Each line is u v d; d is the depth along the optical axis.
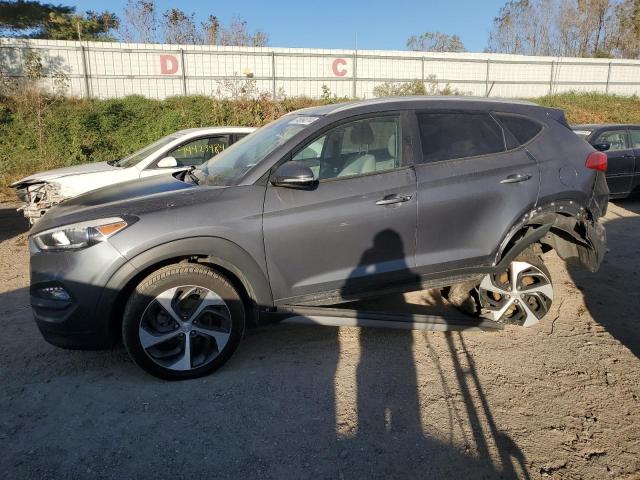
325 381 3.31
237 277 3.42
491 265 3.82
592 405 3.08
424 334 4.04
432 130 3.74
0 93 16.69
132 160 6.91
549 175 3.87
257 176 3.38
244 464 2.54
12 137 14.38
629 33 41.34
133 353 3.16
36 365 3.52
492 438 2.76
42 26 25.39
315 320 3.52
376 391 3.20
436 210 3.59
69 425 2.85
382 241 3.52
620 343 3.91
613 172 9.02
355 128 3.62
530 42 43.16
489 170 3.73
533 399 3.14
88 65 19.39
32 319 4.30
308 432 2.79
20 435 2.76
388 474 2.48
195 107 17.75
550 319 4.36
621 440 2.75
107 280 3.05
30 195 6.37
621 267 5.75
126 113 16.55
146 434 2.77
